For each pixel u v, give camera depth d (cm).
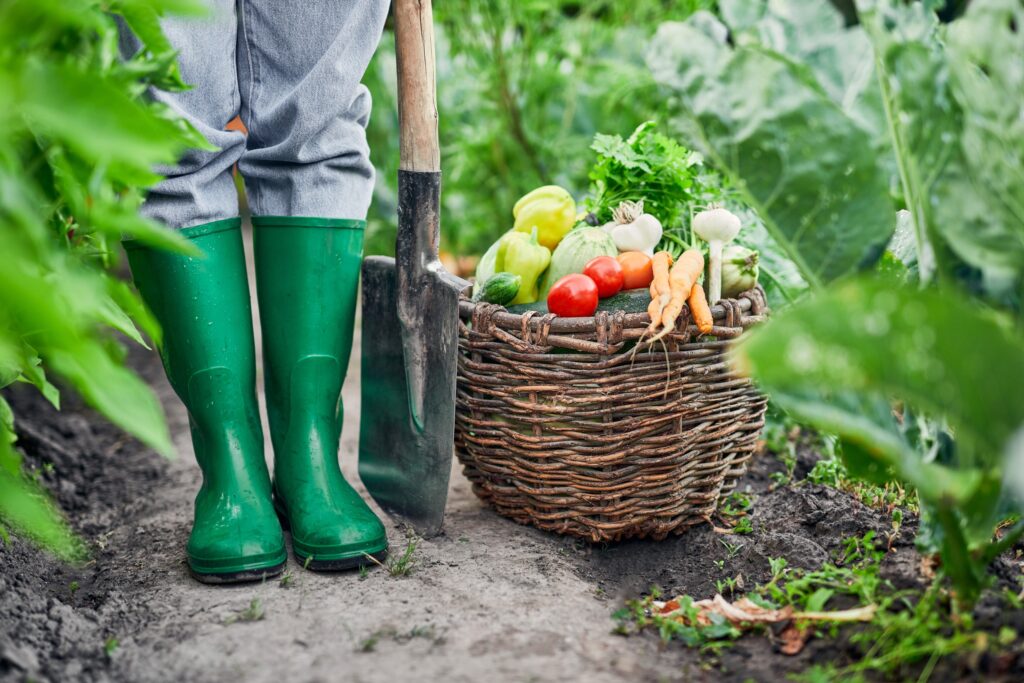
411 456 167
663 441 154
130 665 125
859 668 117
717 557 160
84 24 96
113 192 120
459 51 301
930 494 109
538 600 144
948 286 127
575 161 321
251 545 149
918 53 122
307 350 162
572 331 150
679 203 180
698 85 139
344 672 122
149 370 301
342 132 163
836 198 135
